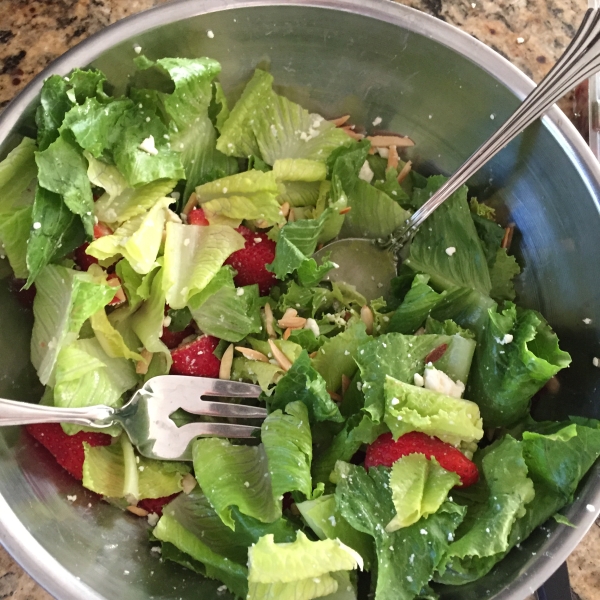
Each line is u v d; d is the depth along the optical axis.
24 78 0.35
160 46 0.31
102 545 0.30
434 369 0.32
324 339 0.34
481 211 0.36
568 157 0.31
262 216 0.34
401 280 0.36
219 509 0.29
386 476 0.30
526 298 0.36
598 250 0.31
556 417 0.33
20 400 0.31
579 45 0.27
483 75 0.32
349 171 0.36
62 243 0.31
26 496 0.28
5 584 0.31
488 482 0.30
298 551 0.27
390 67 0.34
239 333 0.33
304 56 0.34
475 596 0.28
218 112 0.34
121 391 0.32
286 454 0.29
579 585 0.32
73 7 0.36
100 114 0.30
